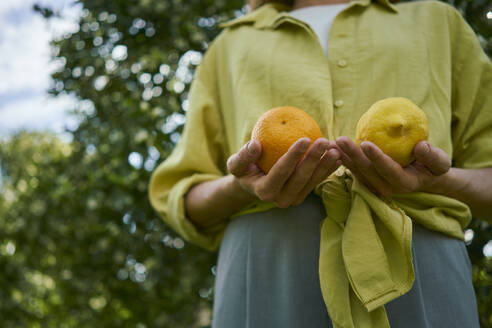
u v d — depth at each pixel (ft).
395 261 2.60
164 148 7.65
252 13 3.78
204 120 3.73
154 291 8.55
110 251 8.57
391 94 3.08
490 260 5.61
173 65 7.82
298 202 2.71
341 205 2.76
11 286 10.62
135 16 7.92
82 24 8.29
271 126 2.58
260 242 2.94
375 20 3.33
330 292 2.61
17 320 10.72
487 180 3.03
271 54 3.34
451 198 2.92
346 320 2.55
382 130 2.49
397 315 2.68
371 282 2.52
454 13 3.42
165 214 3.67
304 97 3.12
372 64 3.15
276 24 3.47
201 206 3.36
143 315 8.93
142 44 8.13
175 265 8.10
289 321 2.76
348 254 2.60
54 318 10.84
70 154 9.45
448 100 3.12
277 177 2.44
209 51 3.94
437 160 2.49
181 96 7.68
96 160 8.40
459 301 2.76
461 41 3.38
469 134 3.27
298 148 2.31
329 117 3.01
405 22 3.32
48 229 9.43
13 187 10.96
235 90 3.41
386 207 2.61
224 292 3.02
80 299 9.58
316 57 3.24
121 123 8.15
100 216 8.38
